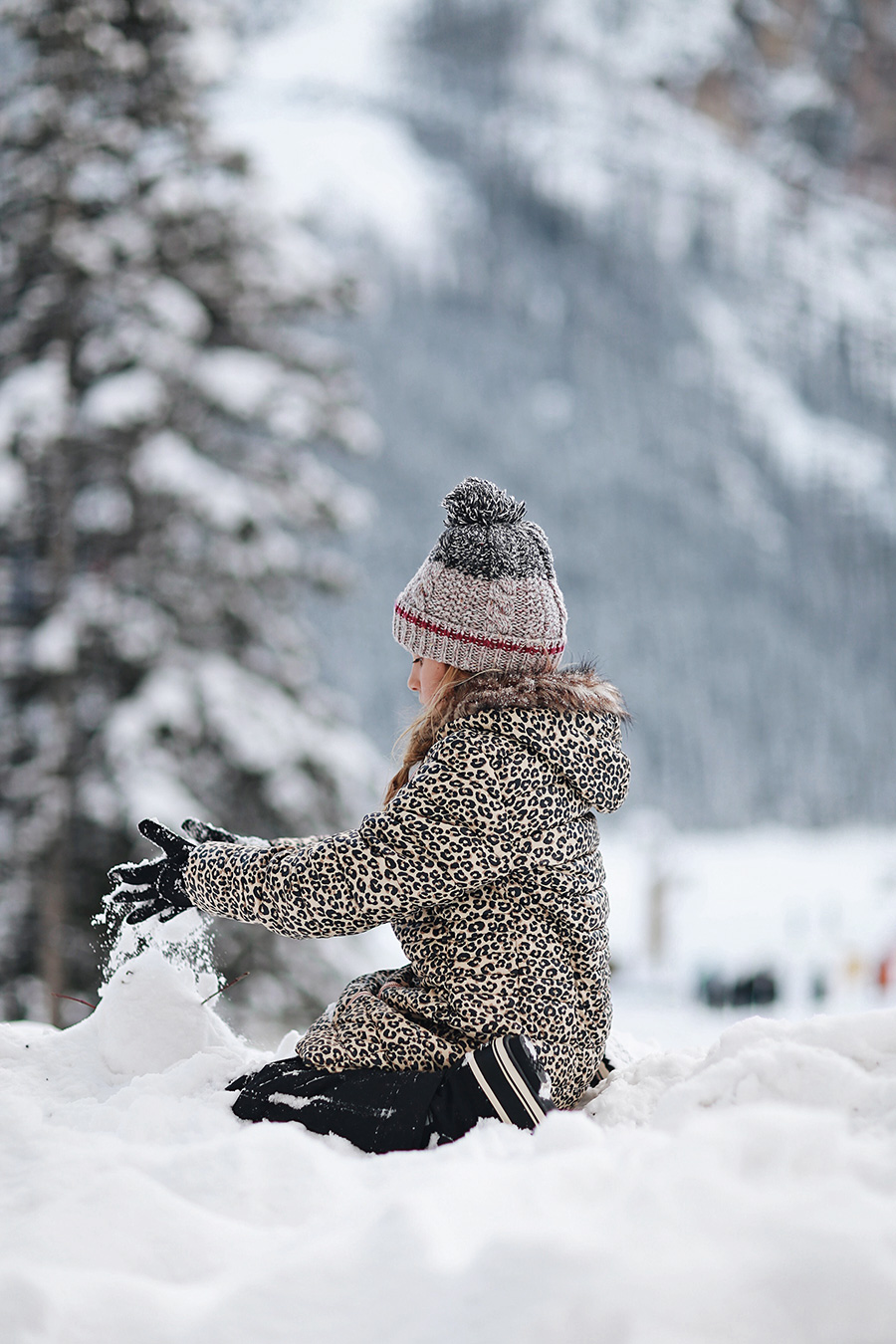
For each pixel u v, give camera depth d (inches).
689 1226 68.2
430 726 123.6
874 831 5713.6
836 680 7160.4
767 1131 78.7
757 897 3228.3
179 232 644.1
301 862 117.9
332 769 594.2
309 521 650.2
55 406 586.2
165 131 665.6
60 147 629.3
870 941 2257.6
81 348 622.5
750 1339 59.4
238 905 121.5
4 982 561.3
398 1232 72.2
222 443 641.6
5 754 586.2
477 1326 62.1
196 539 607.2
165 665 589.0
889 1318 59.6
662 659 7091.5
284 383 645.9
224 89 681.0
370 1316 66.4
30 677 598.2
